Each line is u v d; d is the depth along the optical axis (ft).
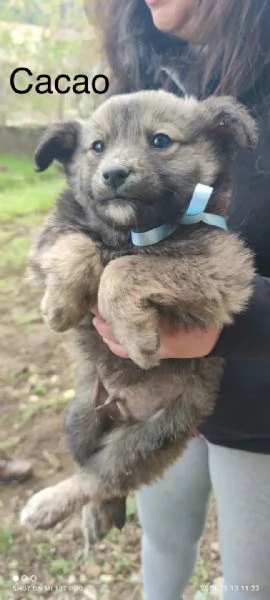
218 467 1.62
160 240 1.40
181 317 1.29
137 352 1.26
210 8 1.50
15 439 3.29
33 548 2.65
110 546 2.67
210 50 1.55
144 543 2.02
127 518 2.77
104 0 1.93
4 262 5.61
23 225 6.70
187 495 1.83
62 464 3.12
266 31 1.45
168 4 1.59
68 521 2.77
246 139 1.35
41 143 1.59
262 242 1.44
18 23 9.39
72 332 1.66
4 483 3.00
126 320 1.26
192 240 1.38
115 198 1.38
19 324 4.50
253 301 1.27
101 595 2.47
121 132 1.45
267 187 1.41
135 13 1.81
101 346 1.55
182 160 1.42
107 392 1.62
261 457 1.54
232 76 1.49
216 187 1.48
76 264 1.37
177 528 1.90
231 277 1.30
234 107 1.41
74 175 1.58
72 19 8.97
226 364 1.51
